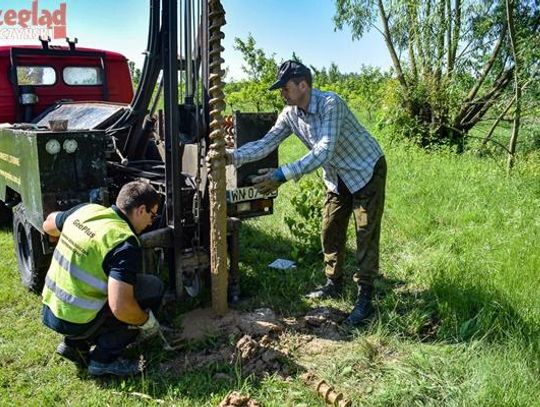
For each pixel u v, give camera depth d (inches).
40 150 134.6
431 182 292.4
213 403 111.0
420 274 175.0
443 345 133.0
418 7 445.1
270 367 124.9
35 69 239.9
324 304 159.8
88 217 116.8
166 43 138.3
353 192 144.0
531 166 334.0
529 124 405.1
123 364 122.1
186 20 141.9
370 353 128.5
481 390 107.3
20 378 122.2
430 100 465.7
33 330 145.5
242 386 115.8
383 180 143.6
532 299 144.5
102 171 143.2
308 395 112.8
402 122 479.2
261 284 172.7
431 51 458.6
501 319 136.6
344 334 141.6
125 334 120.9
